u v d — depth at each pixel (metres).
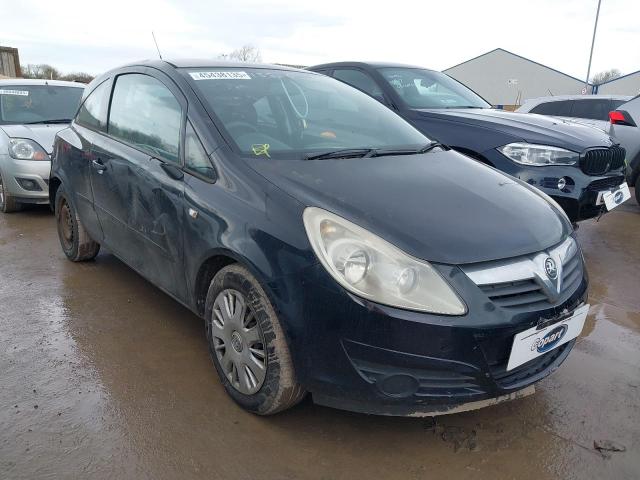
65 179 4.30
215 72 3.40
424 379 2.14
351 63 6.30
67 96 7.29
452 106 5.89
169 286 3.13
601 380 3.04
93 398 2.71
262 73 3.58
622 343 3.48
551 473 2.32
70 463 2.27
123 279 4.24
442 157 3.25
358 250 2.17
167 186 2.96
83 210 4.13
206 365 3.05
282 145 2.94
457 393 2.18
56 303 3.79
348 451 2.41
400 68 6.26
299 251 2.25
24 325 3.45
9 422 2.51
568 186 4.55
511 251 2.31
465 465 2.35
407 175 2.80
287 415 2.63
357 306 2.13
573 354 3.33
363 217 2.29
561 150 4.57
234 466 2.29
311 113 3.37
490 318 2.15
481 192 2.75
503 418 2.67
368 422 2.60
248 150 2.80
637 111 7.17
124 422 2.54
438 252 2.19
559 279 2.43
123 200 3.44
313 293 2.20
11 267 4.47
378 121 3.59
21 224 5.81
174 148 3.06
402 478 2.27
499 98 51.59
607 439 2.54
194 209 2.73
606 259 5.17
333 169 2.72
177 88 3.19
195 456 2.34
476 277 2.19
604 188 4.72
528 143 4.66
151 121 3.35
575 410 2.75
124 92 3.76
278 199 2.43
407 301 2.11
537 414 2.71
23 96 6.97
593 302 4.14
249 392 2.54
